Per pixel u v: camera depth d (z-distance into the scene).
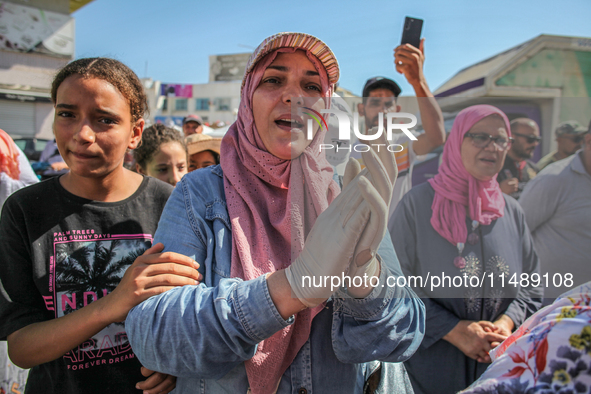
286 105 1.00
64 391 1.17
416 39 2.05
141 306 0.86
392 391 1.12
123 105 1.26
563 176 0.88
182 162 2.37
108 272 1.27
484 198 0.91
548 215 0.90
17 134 12.03
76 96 1.18
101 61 1.27
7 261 1.17
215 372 0.85
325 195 0.94
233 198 1.02
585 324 0.64
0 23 11.34
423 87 1.99
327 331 1.00
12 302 1.13
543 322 0.71
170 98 27.41
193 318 0.80
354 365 1.01
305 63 1.04
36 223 1.21
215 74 29.47
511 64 5.80
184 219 0.99
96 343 1.19
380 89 2.03
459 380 1.37
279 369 0.94
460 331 1.29
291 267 0.83
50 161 6.08
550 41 5.73
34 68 12.00
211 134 4.66
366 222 0.81
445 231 0.92
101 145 1.21
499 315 1.14
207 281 0.94
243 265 0.93
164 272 0.90
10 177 1.86
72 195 1.28
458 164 0.91
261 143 1.04
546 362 0.65
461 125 0.90
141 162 2.38
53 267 1.21
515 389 0.66
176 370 0.84
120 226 1.31
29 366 1.04
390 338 0.93
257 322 0.79
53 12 12.10
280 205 1.04
